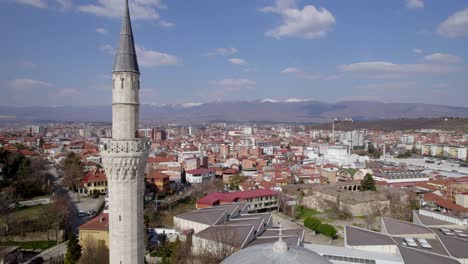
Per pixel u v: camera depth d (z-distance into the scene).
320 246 99.81
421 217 133.62
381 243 97.75
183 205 183.38
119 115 56.94
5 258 102.06
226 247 97.19
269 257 44.91
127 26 57.66
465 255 92.12
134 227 57.66
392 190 199.25
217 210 132.00
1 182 169.25
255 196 175.38
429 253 90.25
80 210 165.50
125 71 56.59
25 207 155.62
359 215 172.50
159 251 112.94
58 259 108.38
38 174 191.25
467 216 153.00
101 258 100.44
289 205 178.75
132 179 57.22
